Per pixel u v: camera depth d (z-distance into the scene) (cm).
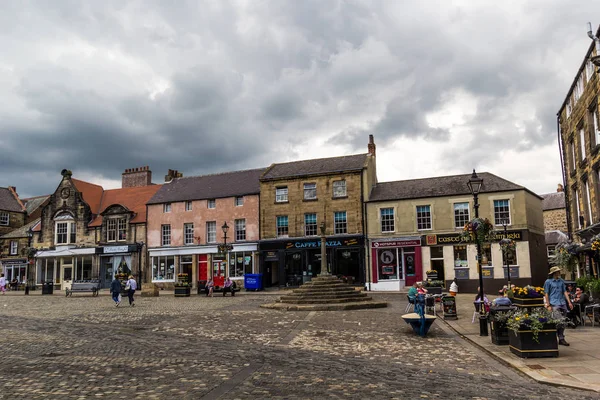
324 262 2455
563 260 1945
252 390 765
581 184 2167
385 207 3444
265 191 3800
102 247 4259
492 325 1212
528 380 834
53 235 4562
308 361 1016
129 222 4244
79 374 890
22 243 4750
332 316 1864
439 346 1205
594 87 1847
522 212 3091
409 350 1152
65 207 4534
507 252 2528
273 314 1948
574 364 924
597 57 1075
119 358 1051
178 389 774
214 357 1061
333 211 3591
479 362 999
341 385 797
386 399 709
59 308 2331
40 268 4569
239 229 3909
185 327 1579
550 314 1033
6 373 902
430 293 2094
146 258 4141
